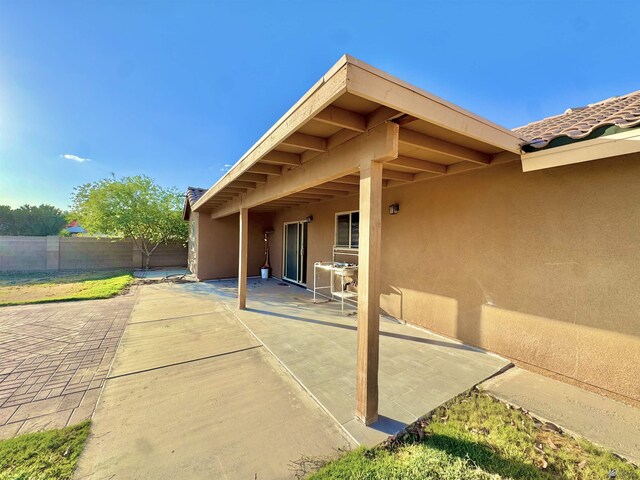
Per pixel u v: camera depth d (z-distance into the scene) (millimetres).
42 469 2141
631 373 3039
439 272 5082
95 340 4766
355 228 7363
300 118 2639
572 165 3461
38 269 13422
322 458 2293
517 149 3328
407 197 5680
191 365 3891
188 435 2529
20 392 3182
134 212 13109
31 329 5293
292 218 10531
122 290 9047
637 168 2996
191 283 10633
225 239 11703
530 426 2691
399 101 2314
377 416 2752
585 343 3363
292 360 4043
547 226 3689
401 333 5211
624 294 3088
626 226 3072
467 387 3381
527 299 3883
